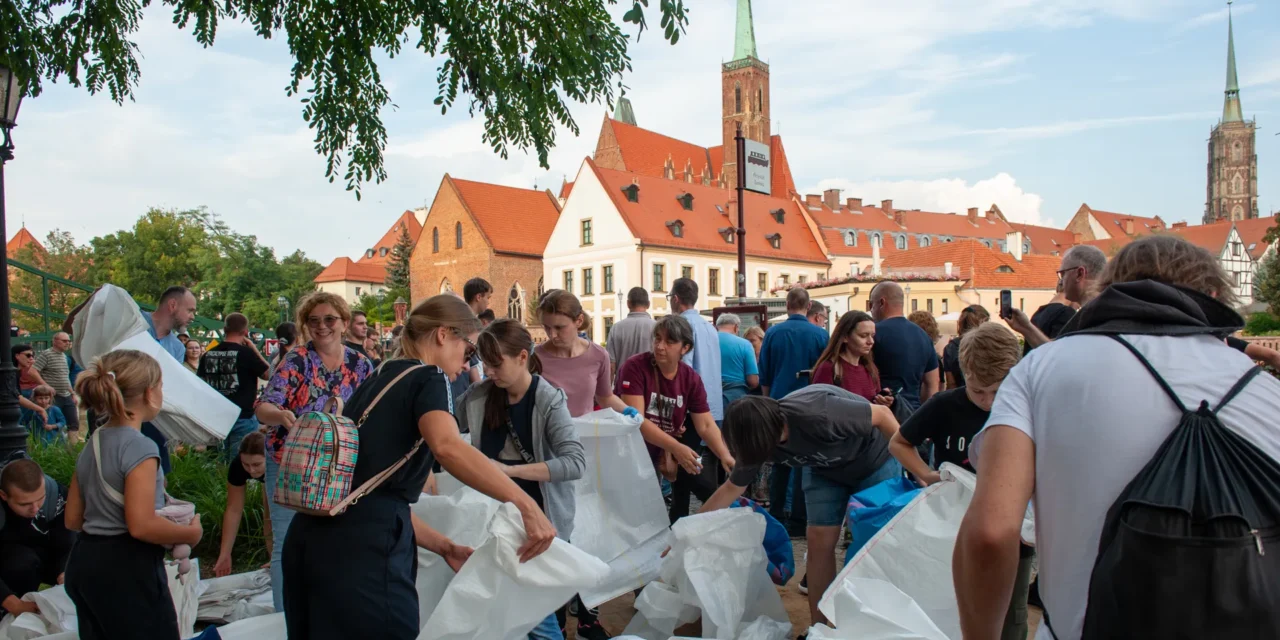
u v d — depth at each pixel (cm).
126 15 775
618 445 443
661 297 5347
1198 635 135
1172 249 183
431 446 270
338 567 256
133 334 526
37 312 1430
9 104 579
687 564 371
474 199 6044
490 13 745
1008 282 5375
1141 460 150
